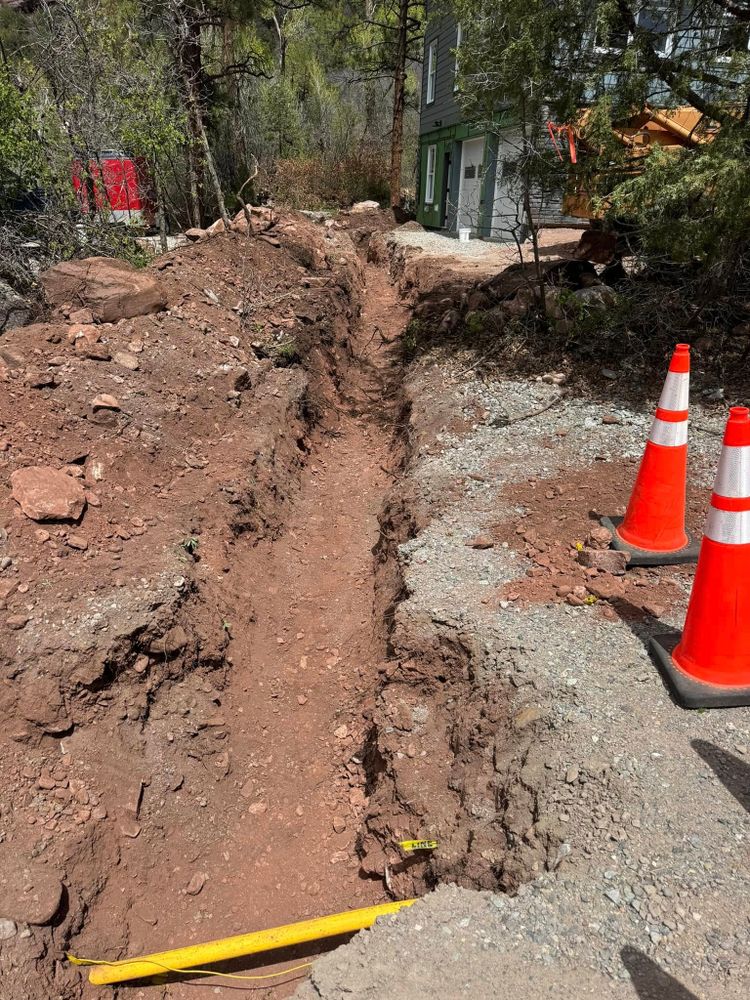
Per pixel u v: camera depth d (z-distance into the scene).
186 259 8.04
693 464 5.25
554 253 12.22
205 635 4.33
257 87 20.95
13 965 2.76
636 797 2.70
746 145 5.74
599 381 6.75
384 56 21.70
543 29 6.30
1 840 3.13
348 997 2.23
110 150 9.53
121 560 4.29
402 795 3.53
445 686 3.83
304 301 8.65
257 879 3.63
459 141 17.12
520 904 2.47
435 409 6.58
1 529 4.09
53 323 6.06
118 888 3.37
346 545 5.98
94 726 3.65
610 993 2.13
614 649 3.49
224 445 5.84
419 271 11.47
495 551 4.44
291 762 4.21
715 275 6.64
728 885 2.39
